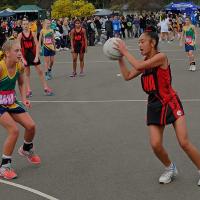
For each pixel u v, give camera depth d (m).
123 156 7.58
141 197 5.95
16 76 6.70
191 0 87.69
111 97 12.95
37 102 12.47
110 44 6.13
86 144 8.34
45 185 6.41
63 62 22.81
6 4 76.56
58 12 53.44
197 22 60.00
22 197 6.01
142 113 10.77
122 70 6.21
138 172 6.83
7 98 6.71
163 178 6.37
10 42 6.56
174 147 7.98
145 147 8.03
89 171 6.93
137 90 13.98
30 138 7.09
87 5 53.16
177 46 30.34
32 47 13.23
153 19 44.31
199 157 6.20
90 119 10.31
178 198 5.90
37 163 7.29
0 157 7.60
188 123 9.68
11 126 6.68
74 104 12.09
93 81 16.12
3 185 6.43
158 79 6.02
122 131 9.16
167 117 6.05
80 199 5.91
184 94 13.10
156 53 6.05
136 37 42.56
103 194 6.06
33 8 54.50
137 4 77.00
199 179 6.32
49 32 16.55
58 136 8.94
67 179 6.62
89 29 34.28
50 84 15.62
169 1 83.19
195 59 22.19
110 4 82.69
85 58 24.62
